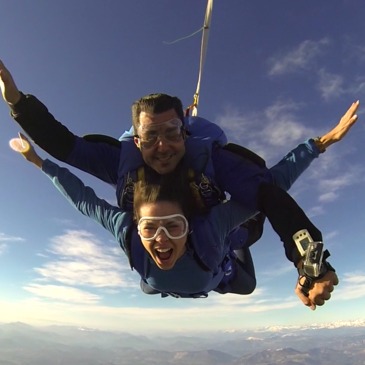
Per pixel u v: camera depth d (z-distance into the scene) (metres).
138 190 1.07
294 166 1.25
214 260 1.14
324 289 0.82
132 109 1.18
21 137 1.39
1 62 1.17
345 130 1.25
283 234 0.98
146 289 1.64
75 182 1.33
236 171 1.17
